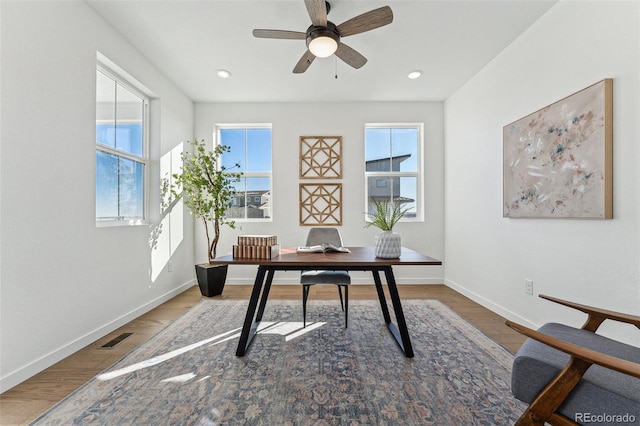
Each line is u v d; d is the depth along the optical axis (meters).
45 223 1.70
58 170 1.79
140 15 2.14
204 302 3.03
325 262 1.80
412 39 2.44
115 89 2.51
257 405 1.37
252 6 2.05
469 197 3.19
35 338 1.63
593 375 0.90
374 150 4.01
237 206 3.99
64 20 1.83
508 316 2.50
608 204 1.61
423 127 3.85
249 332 1.92
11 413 1.31
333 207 3.86
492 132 2.75
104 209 2.37
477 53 2.65
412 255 2.01
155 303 2.88
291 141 3.86
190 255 3.70
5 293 1.48
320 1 1.63
